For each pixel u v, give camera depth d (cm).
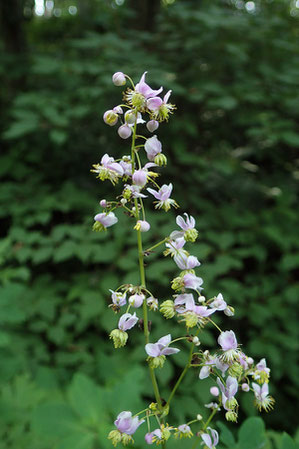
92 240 377
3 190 417
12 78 472
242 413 369
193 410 310
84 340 371
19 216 401
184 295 126
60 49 606
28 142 477
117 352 348
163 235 368
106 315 343
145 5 568
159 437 122
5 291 261
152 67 412
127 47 412
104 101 442
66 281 420
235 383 124
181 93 376
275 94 430
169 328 335
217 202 516
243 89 410
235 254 401
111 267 385
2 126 491
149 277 341
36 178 444
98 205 399
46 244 372
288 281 424
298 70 430
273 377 388
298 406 406
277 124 381
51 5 830
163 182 470
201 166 445
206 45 441
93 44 402
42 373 286
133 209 135
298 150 520
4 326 350
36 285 389
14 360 281
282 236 403
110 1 599
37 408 157
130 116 127
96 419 156
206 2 533
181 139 441
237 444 144
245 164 541
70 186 427
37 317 371
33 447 207
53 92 426
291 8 617
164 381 311
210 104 379
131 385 169
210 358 127
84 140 499
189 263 132
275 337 378
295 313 397
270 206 515
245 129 502
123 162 134
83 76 460
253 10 565
